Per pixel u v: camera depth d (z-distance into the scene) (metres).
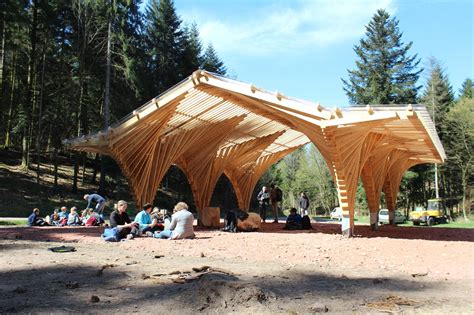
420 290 5.32
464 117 38.59
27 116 28.91
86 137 13.98
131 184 15.02
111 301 4.53
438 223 30.69
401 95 40.38
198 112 14.90
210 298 4.43
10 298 4.63
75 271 6.32
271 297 4.62
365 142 12.77
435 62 46.56
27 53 31.55
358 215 45.06
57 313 4.05
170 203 36.53
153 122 13.95
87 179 34.34
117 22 27.98
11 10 24.17
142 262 7.23
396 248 9.35
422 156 19.08
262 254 8.42
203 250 8.89
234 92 12.21
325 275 6.30
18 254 8.15
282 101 11.53
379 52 41.84
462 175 40.22
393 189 20.38
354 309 4.32
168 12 37.69
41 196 26.36
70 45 29.94
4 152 33.62
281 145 20.83
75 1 28.33
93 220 16.39
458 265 7.31
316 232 13.96
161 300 4.54
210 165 17.30
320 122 10.98
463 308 4.39
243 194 21.17
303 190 53.88
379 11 42.31
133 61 27.47
